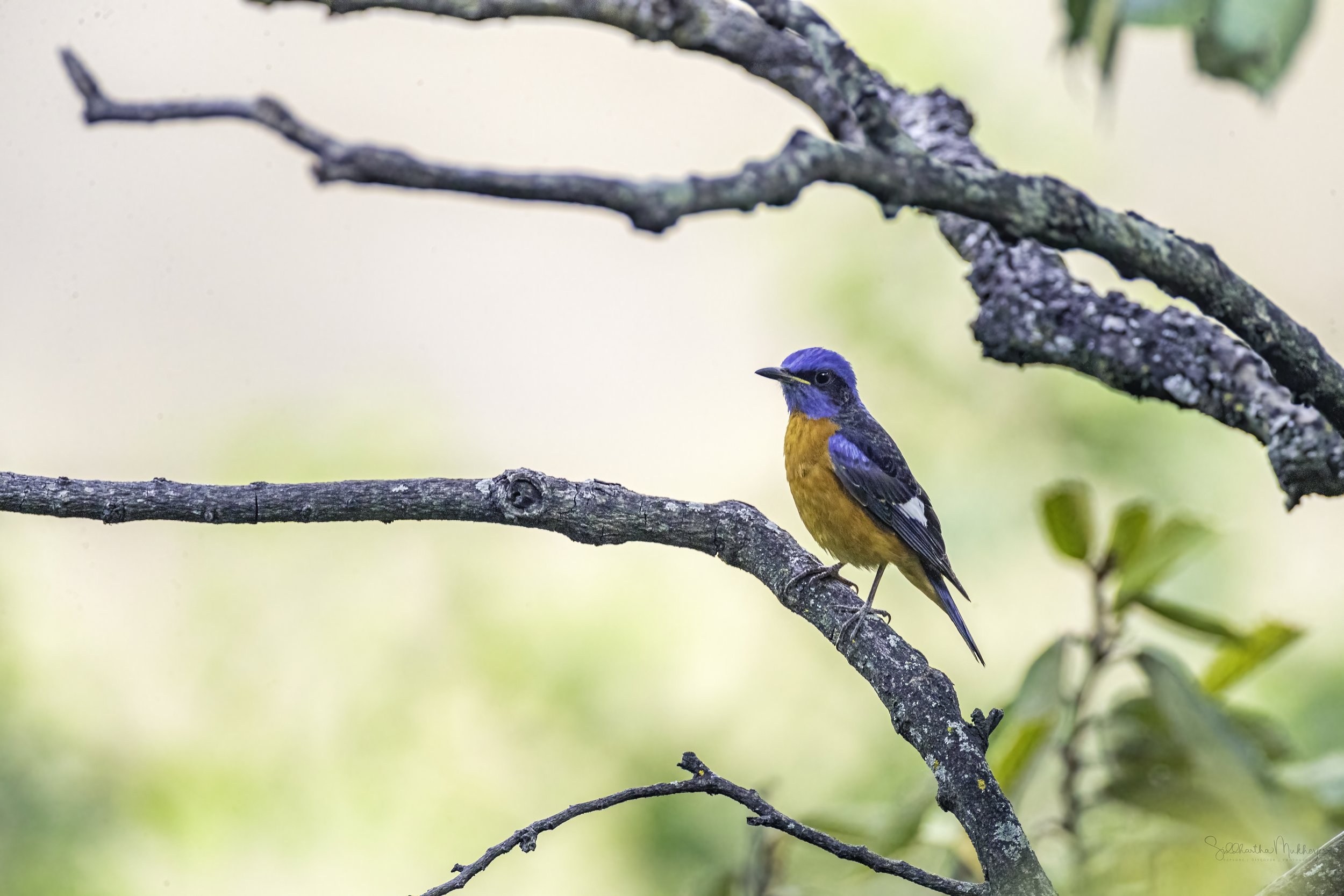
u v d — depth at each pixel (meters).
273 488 6.36
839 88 5.11
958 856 7.09
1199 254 5.70
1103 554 7.12
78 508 6.23
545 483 6.54
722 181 4.40
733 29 6.52
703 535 6.76
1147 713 6.92
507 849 5.12
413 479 6.47
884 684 6.00
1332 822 6.70
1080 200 5.47
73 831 13.12
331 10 4.98
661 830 13.07
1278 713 11.02
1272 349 5.83
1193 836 6.57
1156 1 5.40
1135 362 7.28
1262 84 5.39
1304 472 6.82
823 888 7.17
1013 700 6.93
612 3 6.12
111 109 4.02
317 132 3.97
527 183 4.11
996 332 7.63
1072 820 6.91
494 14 5.34
